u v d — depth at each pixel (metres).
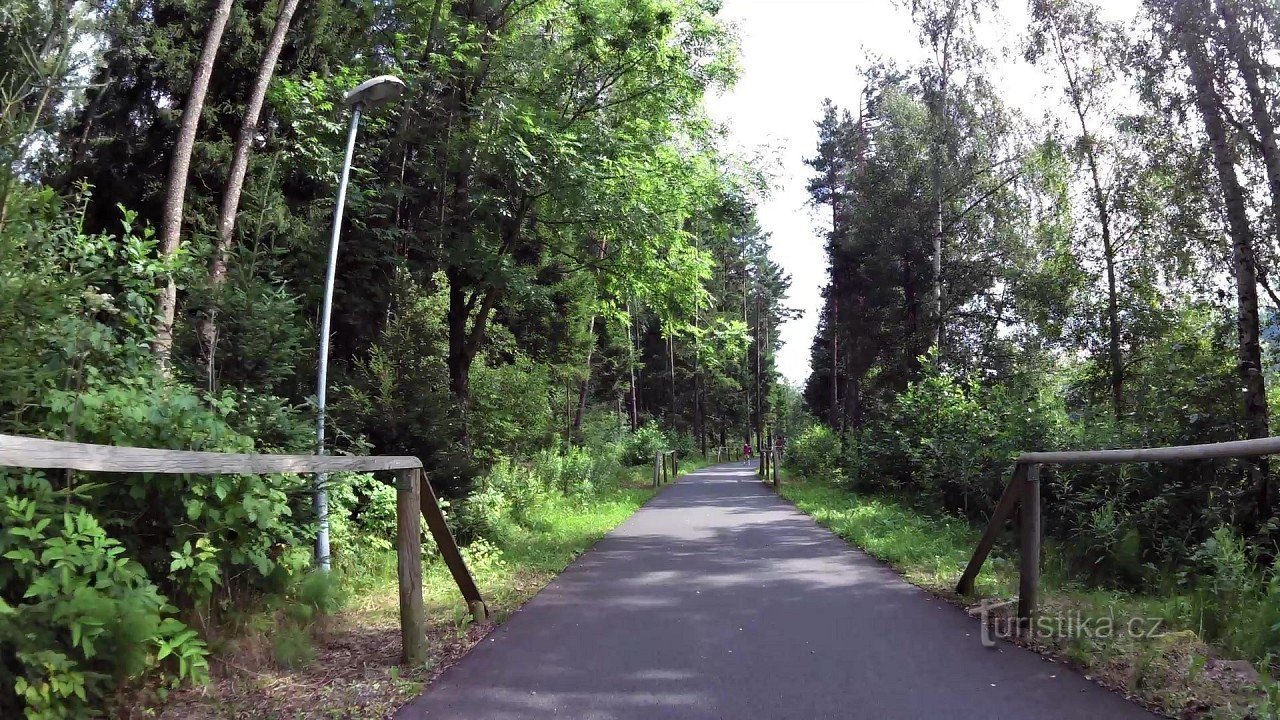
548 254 18.22
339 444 9.50
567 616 6.54
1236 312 12.77
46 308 4.22
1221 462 9.07
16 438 2.31
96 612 3.19
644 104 16.80
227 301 7.51
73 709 3.27
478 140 14.78
